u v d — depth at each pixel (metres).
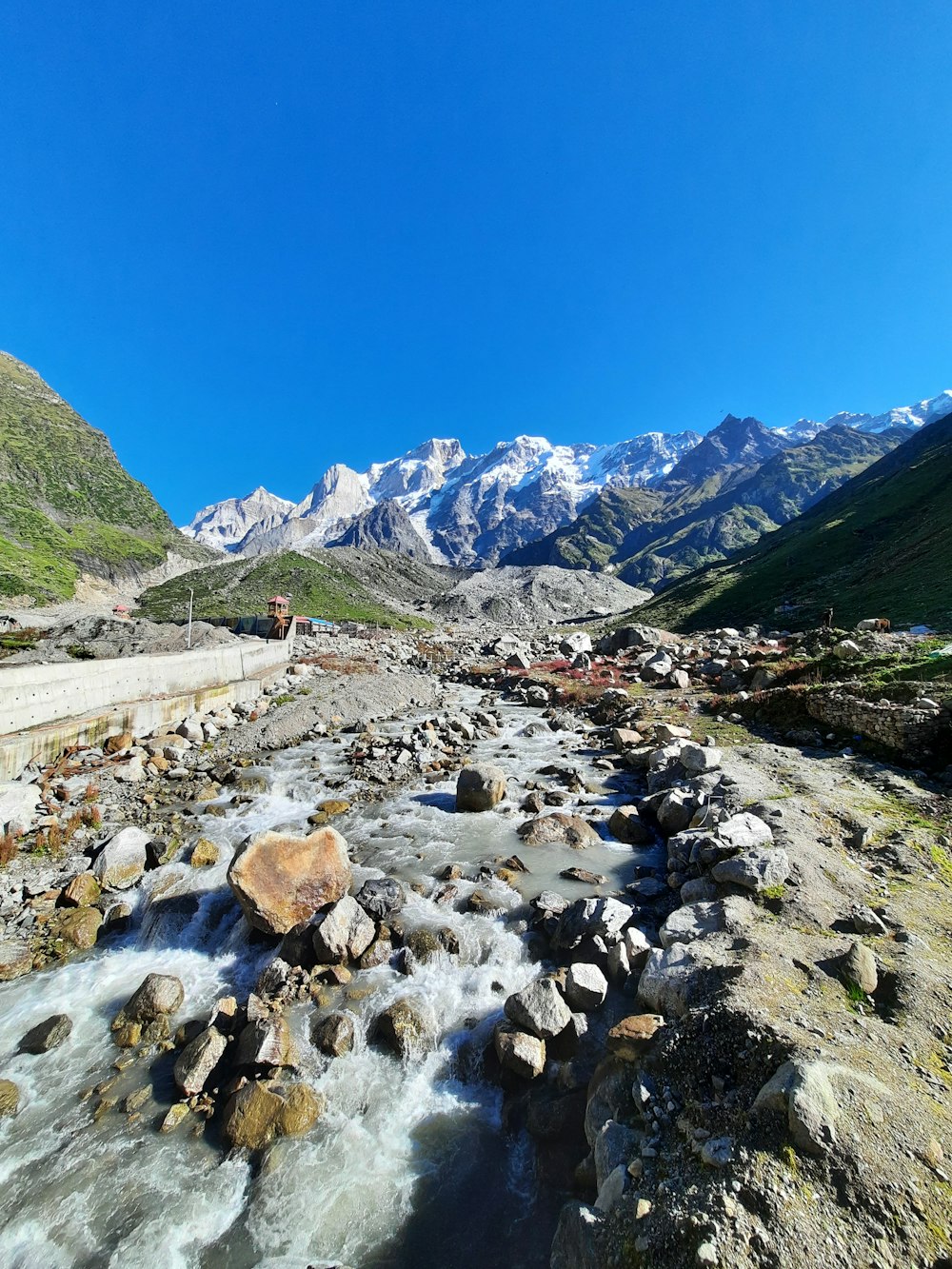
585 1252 5.82
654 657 42.59
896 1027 7.29
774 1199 5.27
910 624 36.53
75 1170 8.27
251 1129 8.52
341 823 18.86
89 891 14.80
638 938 10.70
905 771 18.38
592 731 30.44
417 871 15.20
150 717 29.50
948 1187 5.30
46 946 13.20
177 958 12.77
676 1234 5.24
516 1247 6.95
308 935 11.81
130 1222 7.63
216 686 36.94
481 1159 8.10
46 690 25.22
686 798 16.92
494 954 11.66
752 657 38.44
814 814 14.80
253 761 26.02
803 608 66.56
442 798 20.91
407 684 43.34
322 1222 7.48
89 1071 9.89
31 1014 11.24
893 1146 5.60
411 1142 8.41
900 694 21.11
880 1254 4.85
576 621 173.12
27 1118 9.08
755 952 8.80
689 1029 7.46
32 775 22.19
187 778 23.73
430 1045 9.82
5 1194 8.01
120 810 20.08
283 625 80.50
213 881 15.18
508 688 45.88
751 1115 6.08
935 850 12.82
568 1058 8.98
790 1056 6.49
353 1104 8.95
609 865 15.24
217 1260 7.18
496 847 16.61
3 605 121.75
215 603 159.62
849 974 8.19
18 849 16.92
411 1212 7.52
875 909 10.43
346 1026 9.95
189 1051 9.72
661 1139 6.54
